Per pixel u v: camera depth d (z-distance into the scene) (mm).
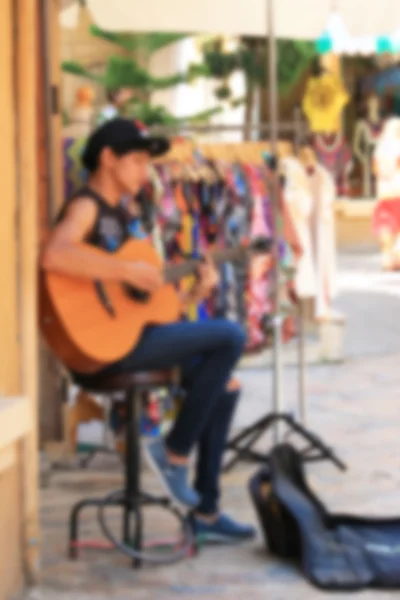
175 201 6227
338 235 22531
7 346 4047
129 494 4578
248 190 6512
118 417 5945
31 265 4145
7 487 4047
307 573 4316
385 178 16703
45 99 5824
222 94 13719
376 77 23203
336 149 21422
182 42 13578
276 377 6055
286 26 6621
